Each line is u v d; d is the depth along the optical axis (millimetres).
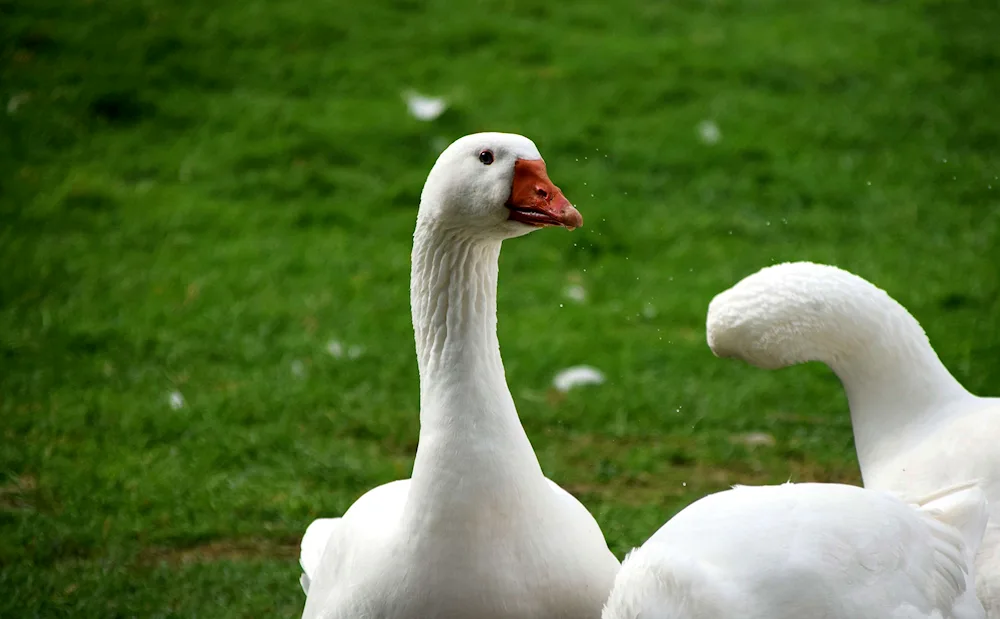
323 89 18875
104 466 9781
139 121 18016
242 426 10562
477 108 18094
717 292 13430
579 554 5949
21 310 12805
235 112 18156
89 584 8008
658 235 14812
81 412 10617
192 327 12484
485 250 5984
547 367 11820
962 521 5754
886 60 19625
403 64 19656
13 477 9523
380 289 13570
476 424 5852
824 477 9773
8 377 11328
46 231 14875
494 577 5754
